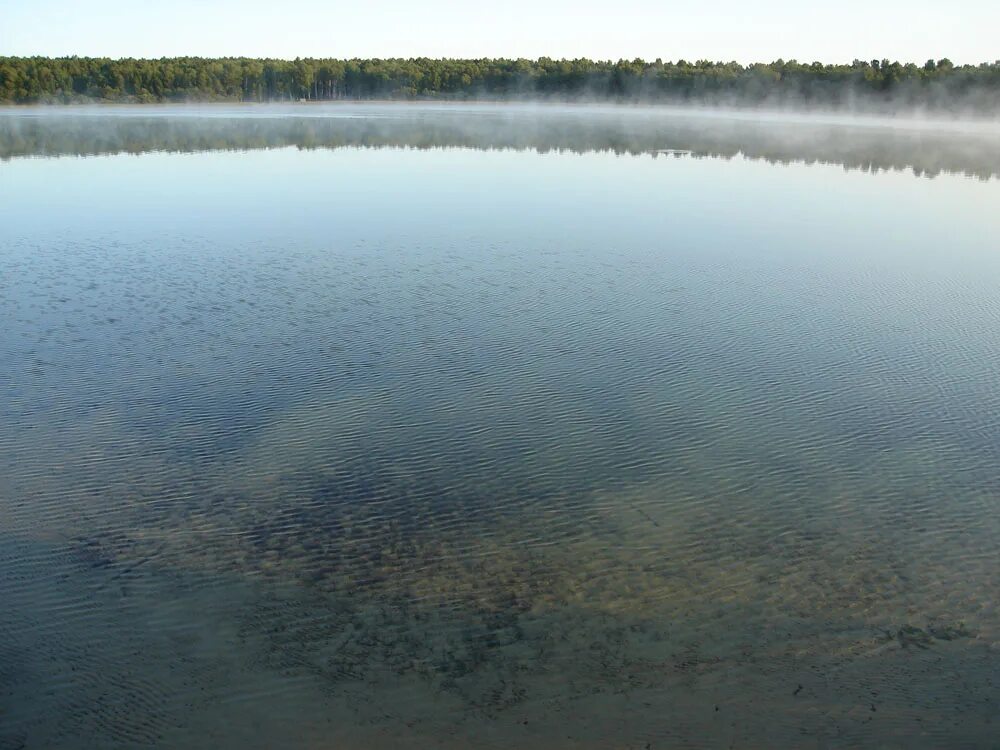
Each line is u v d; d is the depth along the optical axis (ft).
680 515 49.32
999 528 47.65
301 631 40.50
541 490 51.90
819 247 108.17
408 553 46.32
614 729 34.71
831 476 53.16
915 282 92.02
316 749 33.88
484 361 70.18
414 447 56.85
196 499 51.31
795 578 43.80
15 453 55.88
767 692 36.52
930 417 60.44
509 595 42.88
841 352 71.97
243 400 63.41
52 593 42.93
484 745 33.94
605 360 70.38
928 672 37.50
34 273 93.97
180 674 37.81
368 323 78.84
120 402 63.00
